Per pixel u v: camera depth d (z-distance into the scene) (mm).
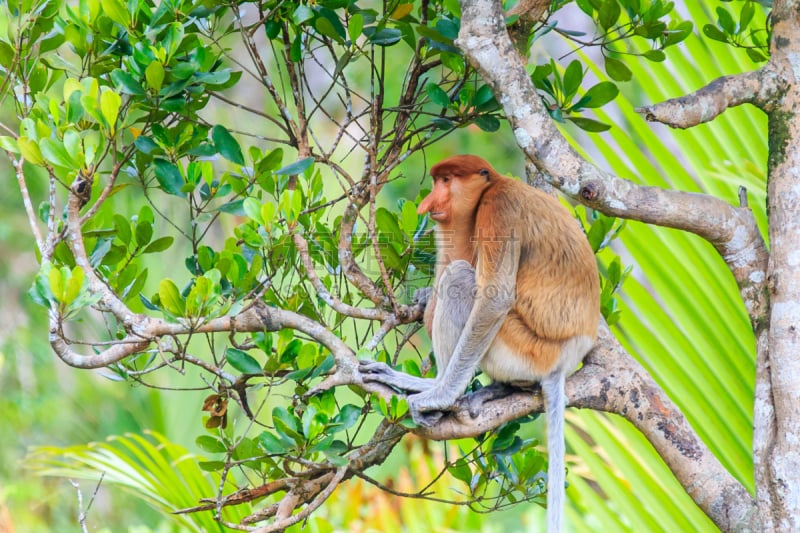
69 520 12828
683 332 7102
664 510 6992
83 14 5984
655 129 12922
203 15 5918
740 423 6910
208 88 6195
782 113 5695
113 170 5590
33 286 5199
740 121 7688
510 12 6359
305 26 6348
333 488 5738
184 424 9438
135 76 5762
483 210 6723
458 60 6547
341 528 10102
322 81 15711
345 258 6098
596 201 5422
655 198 5531
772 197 5727
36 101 5918
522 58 6562
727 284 7078
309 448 5703
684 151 7781
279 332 6238
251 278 5926
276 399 9156
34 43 6309
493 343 6445
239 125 14312
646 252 7270
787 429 5488
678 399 6996
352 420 5832
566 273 6402
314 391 5812
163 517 11633
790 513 5430
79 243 5625
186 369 9516
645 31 6434
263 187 6238
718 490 5816
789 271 5582
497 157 14398
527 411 6277
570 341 6277
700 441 6023
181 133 6145
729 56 7824
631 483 7062
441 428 6121
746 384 6941
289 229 5688
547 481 6195
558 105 6551
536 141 5414
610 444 7141
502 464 6492
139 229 6297
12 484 12688
